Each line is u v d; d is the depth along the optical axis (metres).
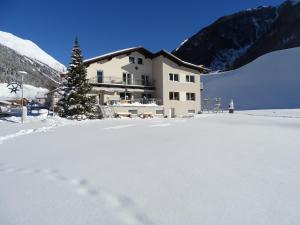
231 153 7.09
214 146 8.20
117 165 6.00
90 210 3.60
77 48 28.72
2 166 6.18
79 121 22.12
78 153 7.53
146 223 3.21
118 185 4.60
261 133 11.46
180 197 4.01
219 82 80.38
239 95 65.62
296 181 4.69
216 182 4.68
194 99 40.50
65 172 5.51
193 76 40.72
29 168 5.94
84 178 5.05
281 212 3.46
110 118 28.48
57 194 4.23
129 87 36.41
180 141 9.34
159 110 36.09
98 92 34.44
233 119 23.00
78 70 28.33
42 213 3.52
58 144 9.35
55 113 29.91
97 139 10.42
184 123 18.39
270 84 66.06
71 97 27.83
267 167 5.63
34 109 30.88
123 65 36.78
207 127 14.80
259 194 4.10
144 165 5.94
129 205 3.75
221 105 61.91
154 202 3.84
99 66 34.84
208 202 3.81
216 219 3.29
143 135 11.38
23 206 3.76
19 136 12.27
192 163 6.04
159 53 37.84
